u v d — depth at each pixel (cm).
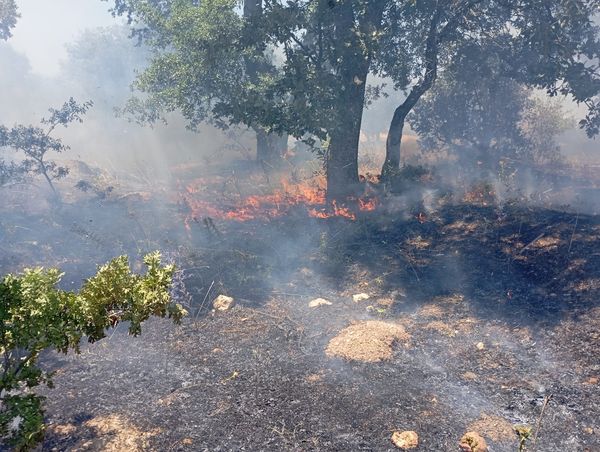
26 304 362
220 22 1305
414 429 466
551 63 1296
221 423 472
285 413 489
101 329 382
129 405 502
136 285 388
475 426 470
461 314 715
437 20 1336
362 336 626
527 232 942
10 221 1128
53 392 528
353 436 455
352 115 1298
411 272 864
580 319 661
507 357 599
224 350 621
